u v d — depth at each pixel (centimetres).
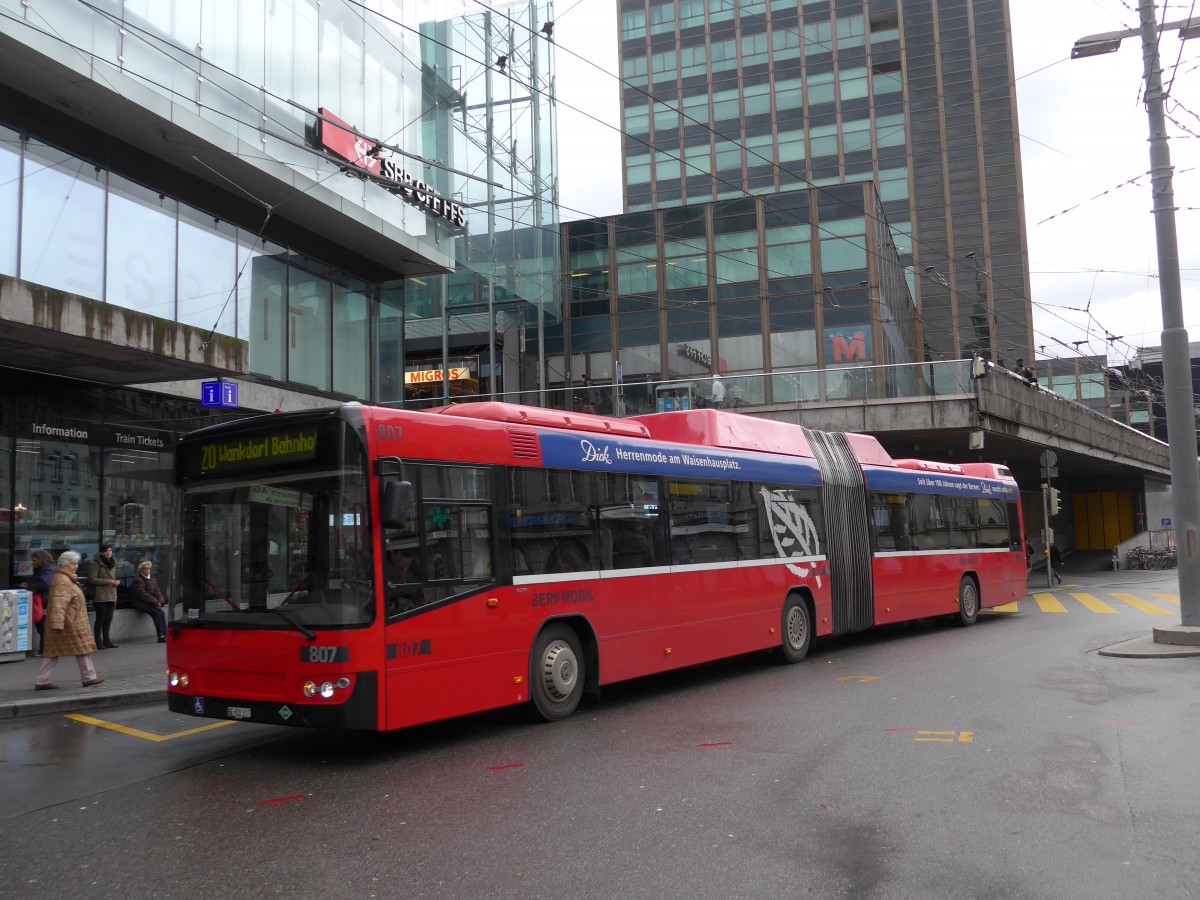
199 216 1734
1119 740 761
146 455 1720
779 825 561
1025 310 7244
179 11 1588
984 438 2664
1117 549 4441
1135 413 5372
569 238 4312
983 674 1137
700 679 1209
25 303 1175
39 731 947
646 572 1066
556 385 4238
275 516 791
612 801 625
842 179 6606
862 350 3969
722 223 4184
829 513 1447
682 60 6819
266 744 870
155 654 1478
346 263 2139
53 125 1454
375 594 758
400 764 770
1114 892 448
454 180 3133
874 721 866
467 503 861
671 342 4172
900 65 6969
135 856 538
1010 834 535
